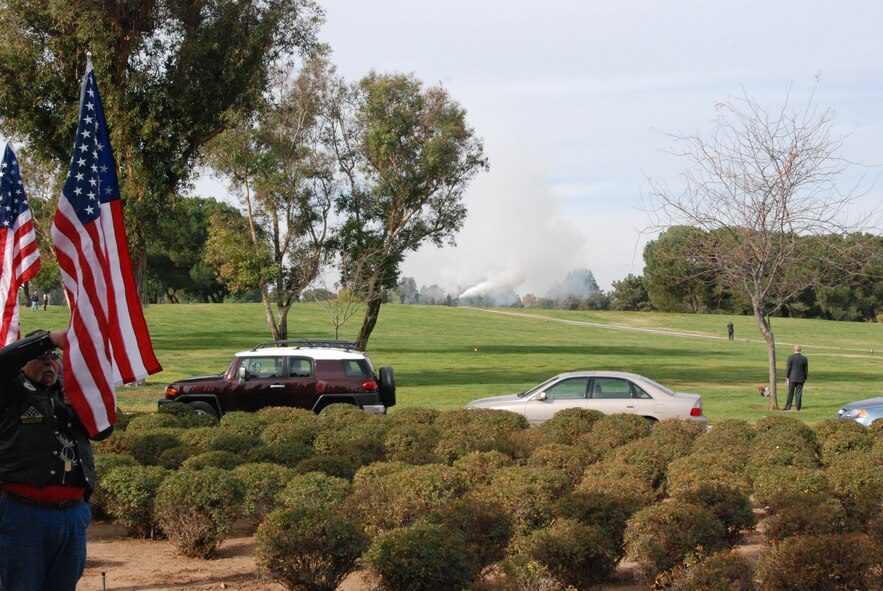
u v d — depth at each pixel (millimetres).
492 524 7957
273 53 29375
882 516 8461
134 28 26219
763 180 24547
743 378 39625
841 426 14078
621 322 93750
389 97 40906
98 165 6152
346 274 40625
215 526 8758
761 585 6887
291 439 13227
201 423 15000
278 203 38031
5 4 25281
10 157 11992
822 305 108375
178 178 27781
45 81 25250
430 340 65875
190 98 26797
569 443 13352
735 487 8969
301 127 38781
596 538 7395
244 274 37625
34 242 12023
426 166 40344
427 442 13016
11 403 4887
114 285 6086
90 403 5438
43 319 61094
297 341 19453
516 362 49156
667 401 17266
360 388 17906
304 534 7066
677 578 7047
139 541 9578
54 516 4934
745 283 25297
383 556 6758
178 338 58406
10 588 4895
